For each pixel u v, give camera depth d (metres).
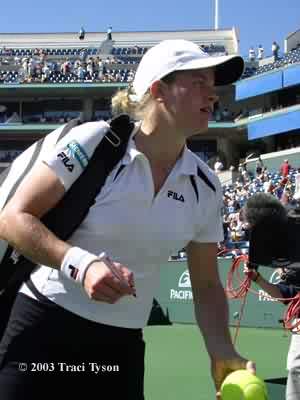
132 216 2.32
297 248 4.41
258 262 4.54
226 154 40.50
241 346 11.12
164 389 7.53
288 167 28.62
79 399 2.35
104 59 44.28
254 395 2.21
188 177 2.50
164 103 2.35
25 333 2.35
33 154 2.38
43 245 2.12
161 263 2.53
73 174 2.24
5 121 42.53
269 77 38.00
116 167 2.30
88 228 2.30
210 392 7.34
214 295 2.75
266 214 4.47
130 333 2.45
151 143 2.40
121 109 2.51
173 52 2.33
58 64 43.84
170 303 15.16
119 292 2.00
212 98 2.39
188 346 11.20
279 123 36.84
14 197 2.23
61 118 42.66
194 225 2.56
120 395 2.42
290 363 4.46
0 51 45.75
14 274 2.41
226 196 28.92
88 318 2.33
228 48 43.50
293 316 4.48
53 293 2.34
